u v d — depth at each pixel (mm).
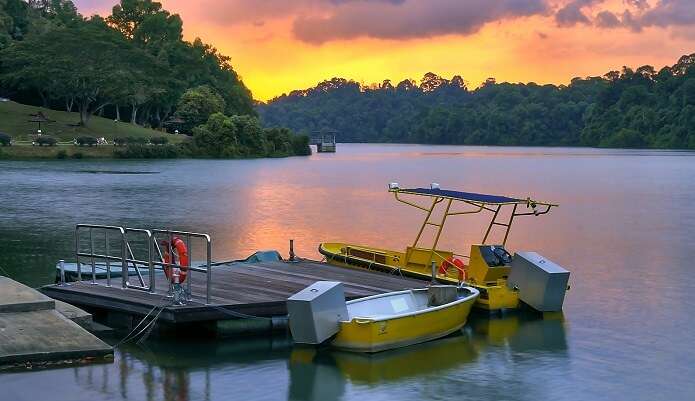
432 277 22578
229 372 17172
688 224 49000
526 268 23109
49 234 39031
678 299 26188
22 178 77500
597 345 20312
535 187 81875
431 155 189125
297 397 15875
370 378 17109
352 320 18406
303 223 46531
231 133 143375
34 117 130000
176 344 18953
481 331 21266
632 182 90438
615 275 30875
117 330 19828
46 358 16578
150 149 126562
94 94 132750
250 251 35469
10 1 158375
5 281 20625
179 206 54719
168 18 183875
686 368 18594
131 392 15711
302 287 21781
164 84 149000
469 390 16703
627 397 16609
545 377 17703
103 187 69125
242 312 19297
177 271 20031
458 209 56594
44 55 128625
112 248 34750
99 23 166375
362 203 59625
